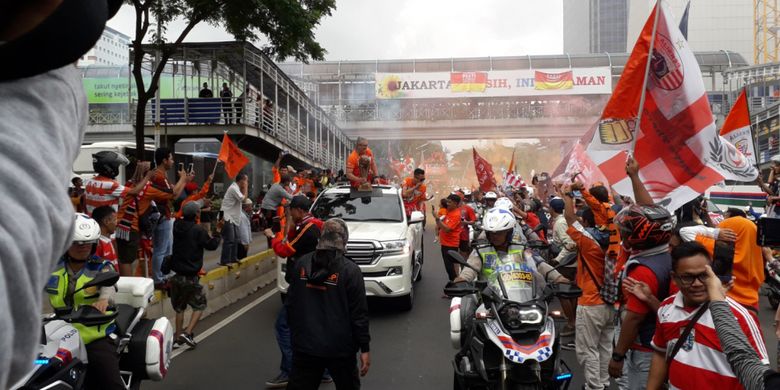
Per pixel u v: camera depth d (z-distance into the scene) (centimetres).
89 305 419
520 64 5750
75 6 63
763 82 5241
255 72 2311
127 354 448
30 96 64
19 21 60
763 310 1065
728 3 10838
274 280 1365
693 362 304
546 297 508
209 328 892
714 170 575
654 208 398
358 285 461
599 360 586
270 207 1347
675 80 580
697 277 302
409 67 5822
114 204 793
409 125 5712
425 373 679
